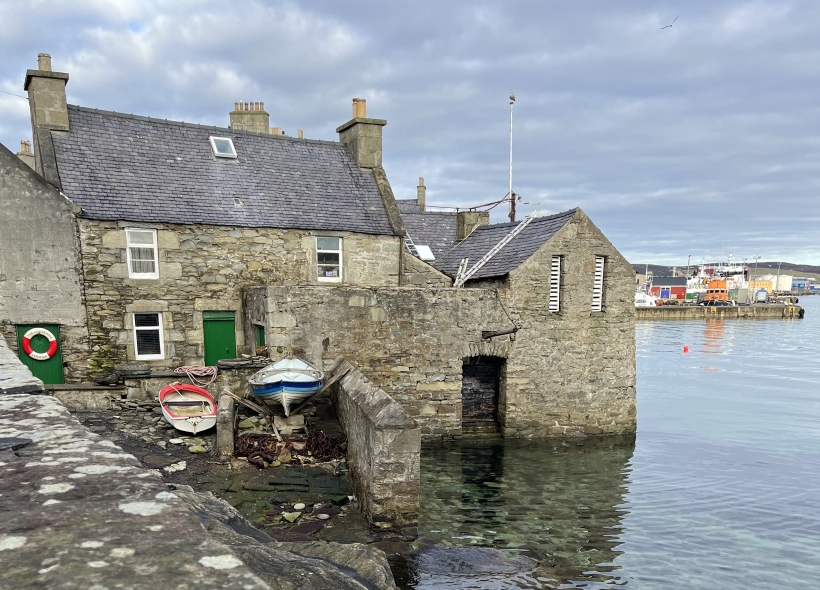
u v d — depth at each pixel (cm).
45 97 1540
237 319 1627
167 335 1538
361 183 1977
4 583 129
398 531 874
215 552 152
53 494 193
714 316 8650
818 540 1053
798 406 2323
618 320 1666
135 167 1612
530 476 1354
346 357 1420
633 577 892
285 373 1179
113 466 228
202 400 1268
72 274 1416
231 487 947
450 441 1541
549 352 1609
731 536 1062
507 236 1894
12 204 1348
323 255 1764
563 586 842
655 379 3061
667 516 1150
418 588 757
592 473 1396
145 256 1521
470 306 1525
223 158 1795
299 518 870
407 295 1464
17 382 416
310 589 269
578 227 1609
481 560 857
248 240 1634
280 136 1981
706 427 1925
